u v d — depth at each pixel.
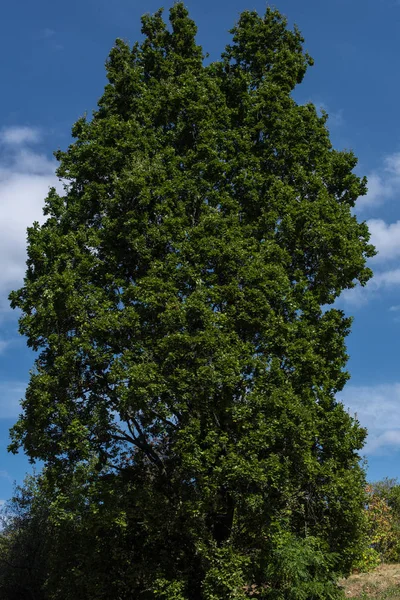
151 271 20.42
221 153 22.98
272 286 20.30
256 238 22.14
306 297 21.47
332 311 22.00
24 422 20.58
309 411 19.39
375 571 30.78
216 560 18.72
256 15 26.73
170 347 19.12
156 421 21.41
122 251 21.88
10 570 30.77
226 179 23.17
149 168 21.64
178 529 20.52
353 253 22.16
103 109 24.92
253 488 19.27
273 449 19.20
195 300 19.33
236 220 21.59
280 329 20.11
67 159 23.83
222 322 19.48
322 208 22.17
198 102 23.38
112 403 20.97
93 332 20.19
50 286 20.38
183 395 18.86
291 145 23.98
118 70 25.53
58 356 20.59
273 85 24.67
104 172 22.70
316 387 20.78
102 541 21.30
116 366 19.55
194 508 18.95
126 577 20.89
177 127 23.56
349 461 21.36
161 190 21.31
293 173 23.47
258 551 19.89
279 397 18.97
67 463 20.38
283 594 18.97
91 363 20.50
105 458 21.64
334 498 20.41
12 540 31.81
